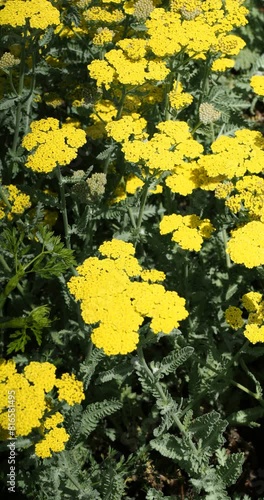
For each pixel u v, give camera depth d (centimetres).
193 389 117
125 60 116
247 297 106
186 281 119
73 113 135
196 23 118
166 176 118
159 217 131
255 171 111
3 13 113
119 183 124
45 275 102
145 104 125
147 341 99
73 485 105
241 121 134
